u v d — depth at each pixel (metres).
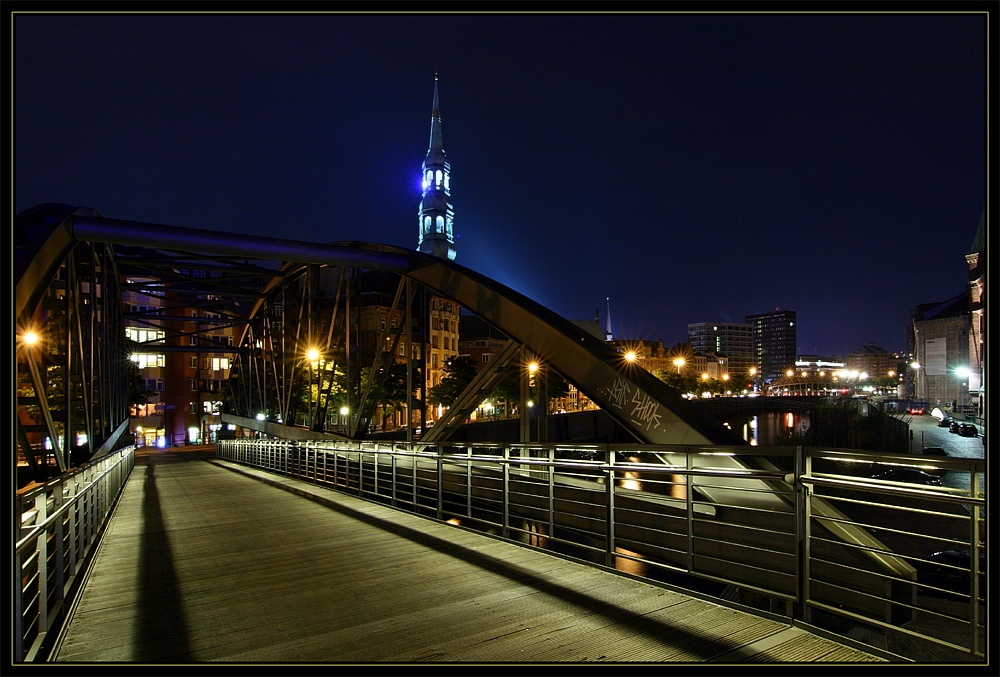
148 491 20.78
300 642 5.51
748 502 8.91
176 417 77.44
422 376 21.66
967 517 4.48
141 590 7.35
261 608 6.56
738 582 6.29
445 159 173.00
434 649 5.25
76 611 6.51
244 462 41.09
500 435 61.41
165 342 76.69
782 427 111.06
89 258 22.31
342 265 20.42
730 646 5.13
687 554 6.77
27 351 16.06
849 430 61.88
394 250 21.44
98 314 27.09
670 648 5.12
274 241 19.11
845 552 7.41
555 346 13.98
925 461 4.74
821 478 5.46
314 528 11.73
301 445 25.11
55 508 6.70
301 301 32.28
